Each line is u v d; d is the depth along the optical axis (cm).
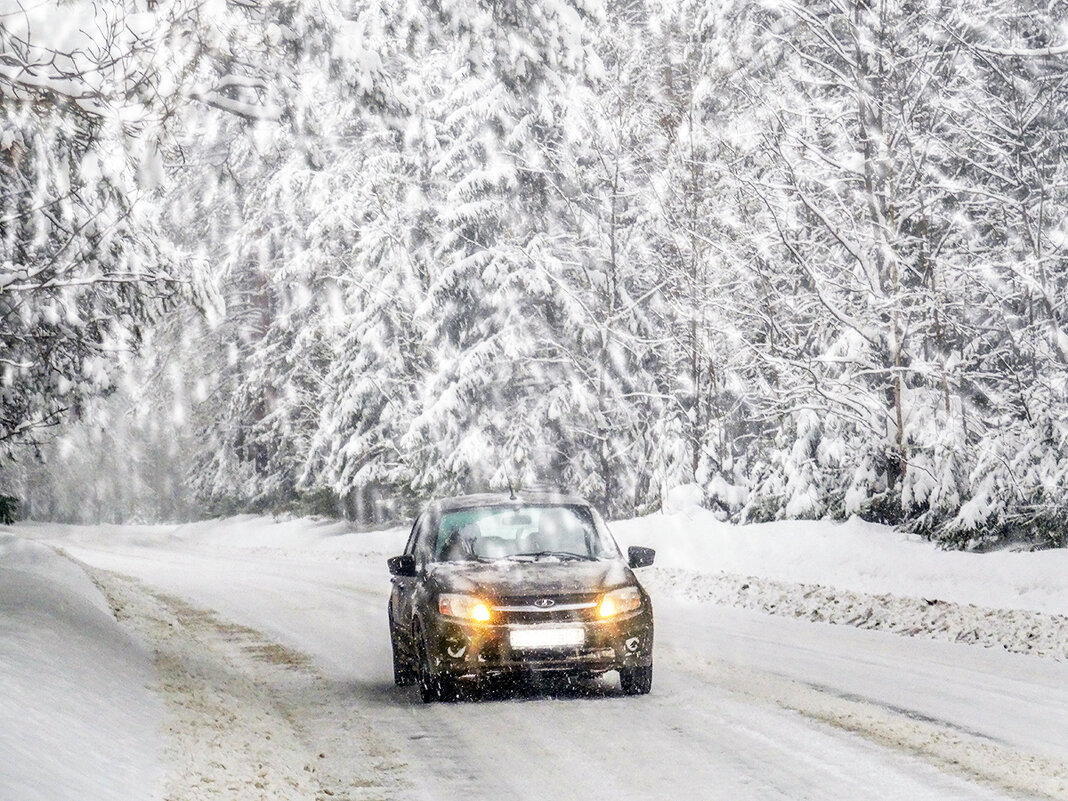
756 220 3681
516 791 883
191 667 1505
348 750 1040
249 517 6944
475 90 4403
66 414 2064
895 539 2852
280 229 5678
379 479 5419
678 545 3234
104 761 804
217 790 812
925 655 1596
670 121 4103
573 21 1770
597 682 1388
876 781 890
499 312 4369
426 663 1260
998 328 3114
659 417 4331
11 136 1284
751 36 3581
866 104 3200
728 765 951
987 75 3153
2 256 1440
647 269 4506
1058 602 2044
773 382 4078
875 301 3105
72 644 1300
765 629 1925
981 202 3145
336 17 1567
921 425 3142
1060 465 2788
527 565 1324
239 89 1566
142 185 1383
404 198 5016
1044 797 834
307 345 5778
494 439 4481
